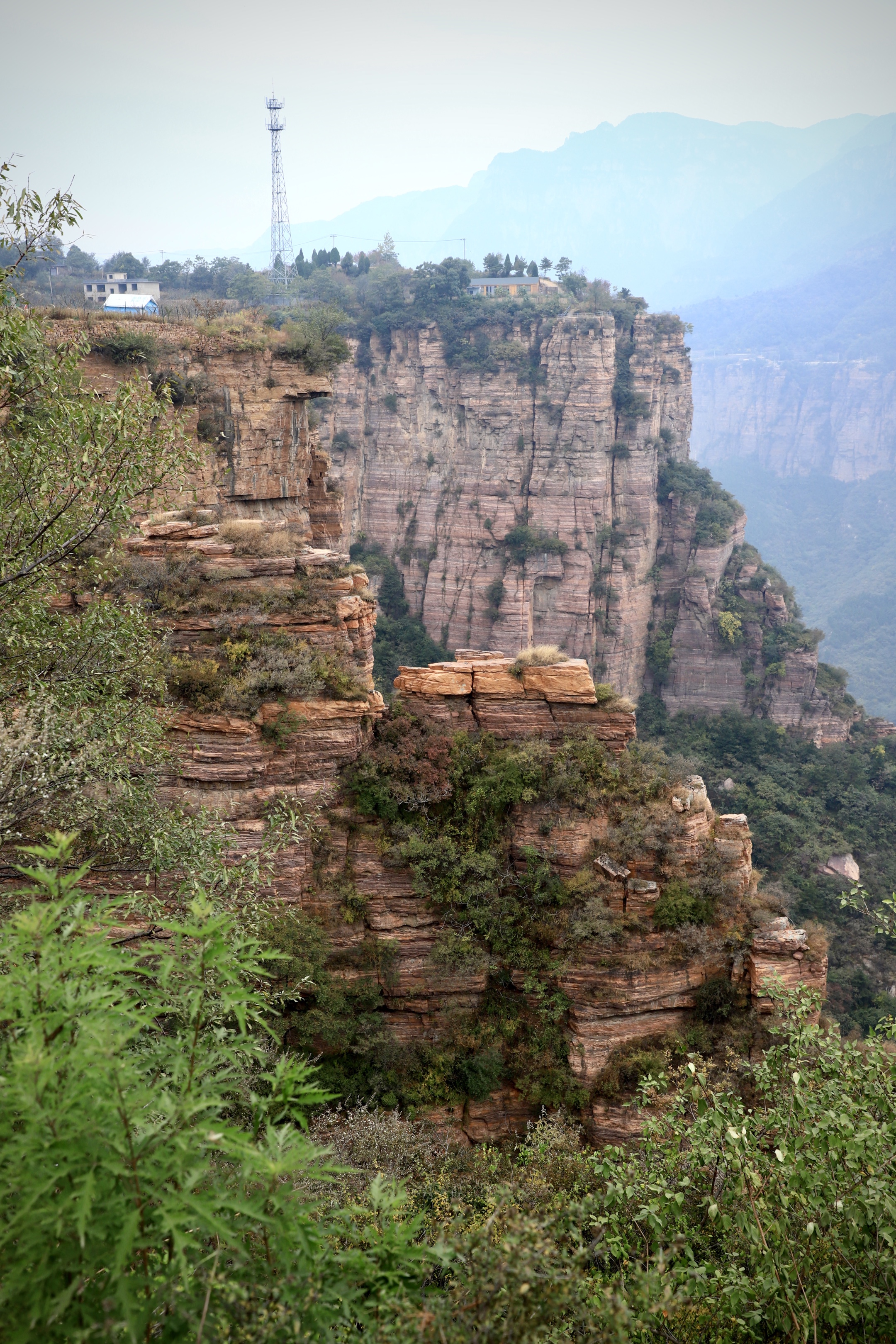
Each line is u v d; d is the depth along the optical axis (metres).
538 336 113.38
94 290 145.50
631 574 116.00
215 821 24.77
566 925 29.14
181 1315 6.15
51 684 16.84
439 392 118.69
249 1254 6.88
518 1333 6.93
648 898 29.25
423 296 118.62
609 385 112.00
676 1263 9.98
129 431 16.73
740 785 99.50
